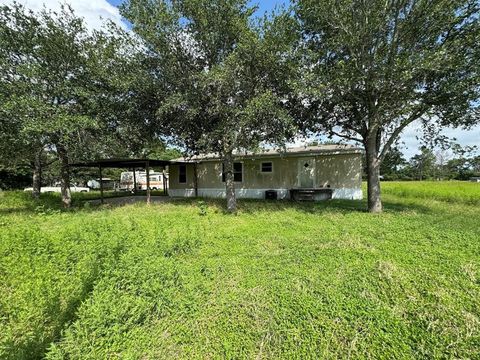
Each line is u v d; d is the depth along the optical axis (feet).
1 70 32.22
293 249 16.30
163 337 8.57
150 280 10.82
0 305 10.62
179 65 31.45
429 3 25.04
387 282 11.41
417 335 8.34
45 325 9.16
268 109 27.84
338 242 17.28
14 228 22.47
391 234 19.27
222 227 23.11
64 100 35.50
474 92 24.79
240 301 10.34
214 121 34.60
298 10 28.55
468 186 58.95
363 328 8.67
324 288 11.07
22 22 33.47
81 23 36.17
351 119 33.17
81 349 7.44
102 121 35.94
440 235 18.80
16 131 31.24
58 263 14.51
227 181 34.88
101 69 32.65
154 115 35.70
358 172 42.52
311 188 45.01
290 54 27.84
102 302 8.95
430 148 33.19
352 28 26.35
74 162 46.42
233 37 30.60
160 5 28.58
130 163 47.32
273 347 8.11
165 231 21.07
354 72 26.13
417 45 27.12
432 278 11.63
